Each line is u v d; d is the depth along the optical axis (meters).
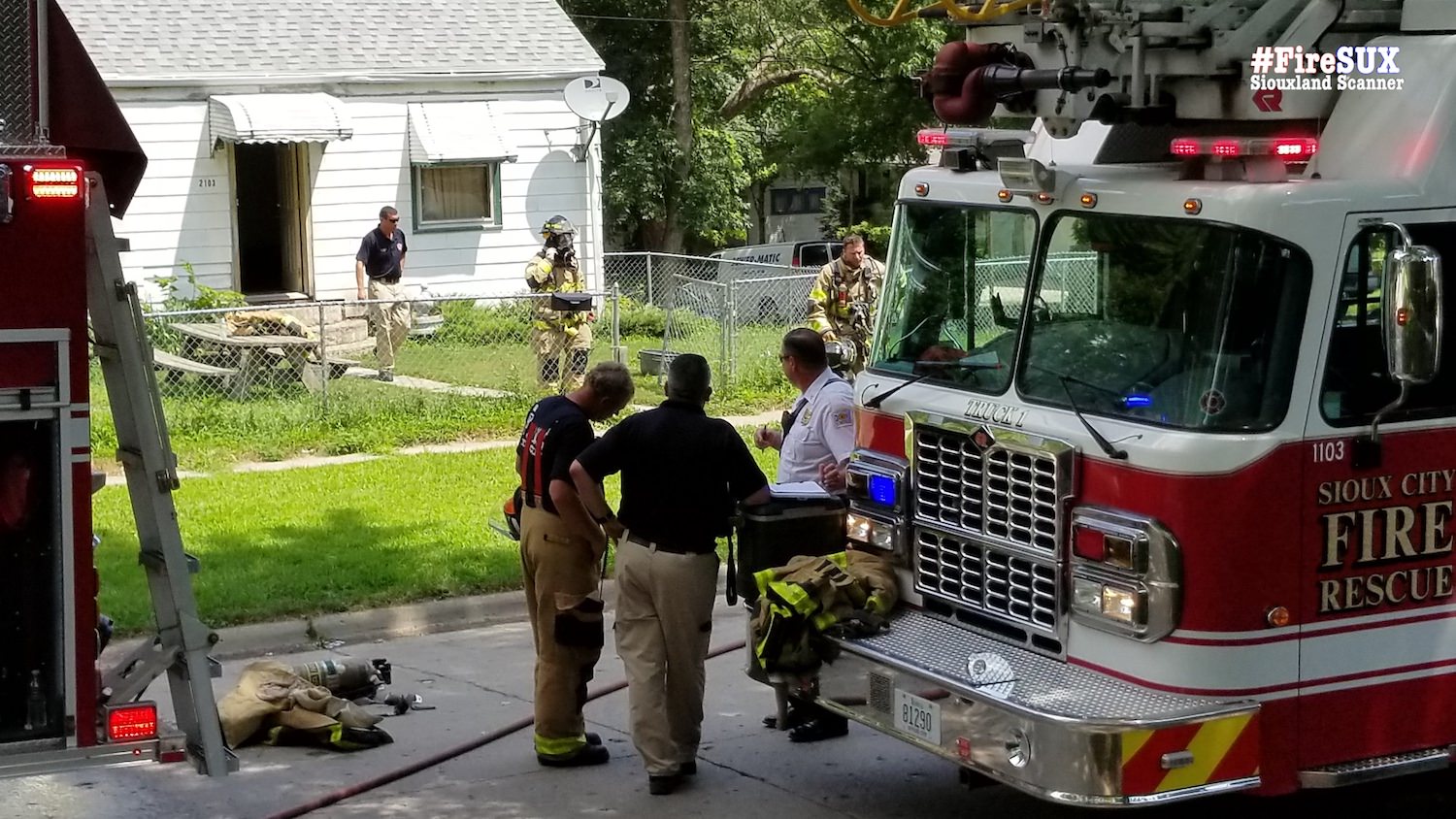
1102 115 5.90
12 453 4.91
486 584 9.71
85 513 5.01
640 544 6.64
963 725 5.70
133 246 21.12
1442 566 5.73
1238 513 5.37
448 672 8.48
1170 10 5.82
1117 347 5.76
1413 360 5.18
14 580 4.94
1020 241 6.23
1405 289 5.16
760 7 36.09
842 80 37.34
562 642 6.92
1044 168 5.98
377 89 22.42
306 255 22.33
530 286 15.91
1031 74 5.98
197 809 6.56
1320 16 5.71
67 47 5.38
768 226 45.78
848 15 34.34
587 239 24.12
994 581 6.14
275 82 21.56
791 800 6.74
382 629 9.21
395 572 9.77
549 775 7.01
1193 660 5.42
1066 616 5.81
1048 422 5.87
